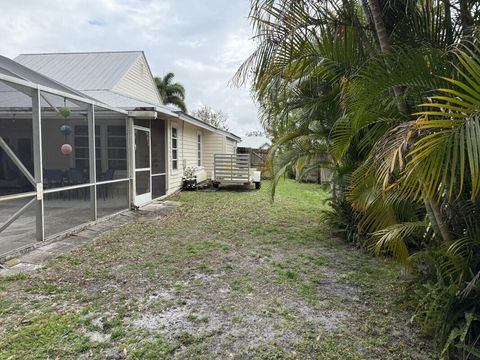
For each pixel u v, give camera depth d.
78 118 6.78
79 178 6.48
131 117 8.08
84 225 6.12
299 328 2.77
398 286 3.63
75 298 3.28
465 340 2.37
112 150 7.74
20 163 4.95
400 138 1.87
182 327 2.77
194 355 2.39
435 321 2.47
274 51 2.88
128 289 3.51
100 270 4.05
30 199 4.99
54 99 5.71
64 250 4.83
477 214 2.45
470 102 1.53
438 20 2.61
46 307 3.08
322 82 4.38
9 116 6.03
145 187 9.14
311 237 5.73
